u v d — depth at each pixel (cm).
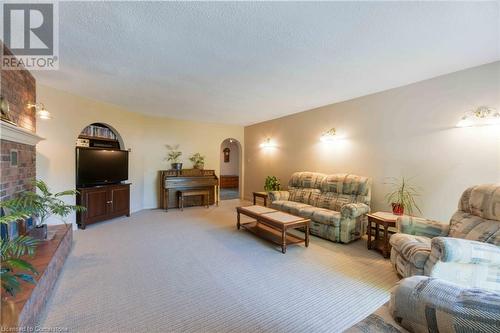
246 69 270
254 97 387
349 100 401
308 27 185
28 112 280
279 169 563
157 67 264
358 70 275
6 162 210
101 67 265
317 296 195
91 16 172
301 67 265
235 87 335
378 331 88
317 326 159
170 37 201
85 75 289
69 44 214
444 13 167
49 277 185
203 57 239
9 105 226
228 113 517
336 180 394
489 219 195
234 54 233
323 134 448
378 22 179
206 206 579
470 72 267
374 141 366
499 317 64
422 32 193
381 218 287
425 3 157
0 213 194
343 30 190
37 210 216
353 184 367
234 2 156
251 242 325
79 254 273
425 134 307
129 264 249
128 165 479
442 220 292
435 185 299
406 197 324
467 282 173
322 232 345
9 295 136
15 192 229
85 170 387
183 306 179
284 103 427
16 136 220
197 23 180
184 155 595
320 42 209
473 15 169
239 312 173
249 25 183
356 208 325
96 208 397
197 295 194
